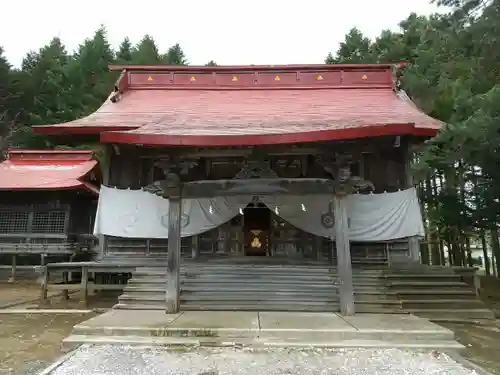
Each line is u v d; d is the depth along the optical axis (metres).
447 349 6.30
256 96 14.37
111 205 11.30
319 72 15.06
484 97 9.46
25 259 19.02
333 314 8.24
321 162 8.41
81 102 28.55
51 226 17.50
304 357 5.80
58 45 37.47
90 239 18.27
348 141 7.93
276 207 10.86
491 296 13.04
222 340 6.58
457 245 18.45
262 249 13.69
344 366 5.40
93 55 32.12
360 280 9.67
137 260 11.31
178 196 8.56
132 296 9.10
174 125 9.31
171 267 8.44
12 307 11.17
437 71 16.89
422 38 19.50
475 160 10.42
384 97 13.91
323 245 11.24
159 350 6.16
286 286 9.26
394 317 7.97
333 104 13.23
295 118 11.00
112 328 6.89
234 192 8.45
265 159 8.55
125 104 13.62
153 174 11.77
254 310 8.58
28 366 5.75
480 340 7.32
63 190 17.30
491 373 5.30
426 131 10.00
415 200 10.81
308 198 10.85
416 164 13.22
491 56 11.75
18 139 29.09
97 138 11.35
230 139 7.46
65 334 7.97
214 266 10.03
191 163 8.50
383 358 5.78
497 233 16.05
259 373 5.12
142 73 15.26
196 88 15.02
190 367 5.34
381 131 7.35
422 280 9.73
